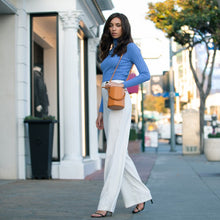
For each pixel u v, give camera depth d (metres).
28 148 7.63
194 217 3.97
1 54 7.39
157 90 20.67
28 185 6.59
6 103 7.31
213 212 4.26
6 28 7.42
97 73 13.44
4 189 6.11
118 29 3.95
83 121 9.64
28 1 7.76
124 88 3.89
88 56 9.70
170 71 20.33
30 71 7.79
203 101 17.00
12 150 7.30
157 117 41.44
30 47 7.82
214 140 11.91
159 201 5.05
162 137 31.97
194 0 14.62
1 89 7.34
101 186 6.55
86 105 9.67
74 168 7.52
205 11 14.49
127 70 3.96
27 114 7.65
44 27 7.86
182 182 7.22
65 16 7.69
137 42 16.53
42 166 7.34
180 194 5.70
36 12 7.73
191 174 8.75
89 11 8.71
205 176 8.29
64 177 7.52
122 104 3.79
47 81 7.94
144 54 16.52
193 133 16.81
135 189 4.04
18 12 7.53
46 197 5.36
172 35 16.25
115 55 3.97
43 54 7.92
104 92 4.01
